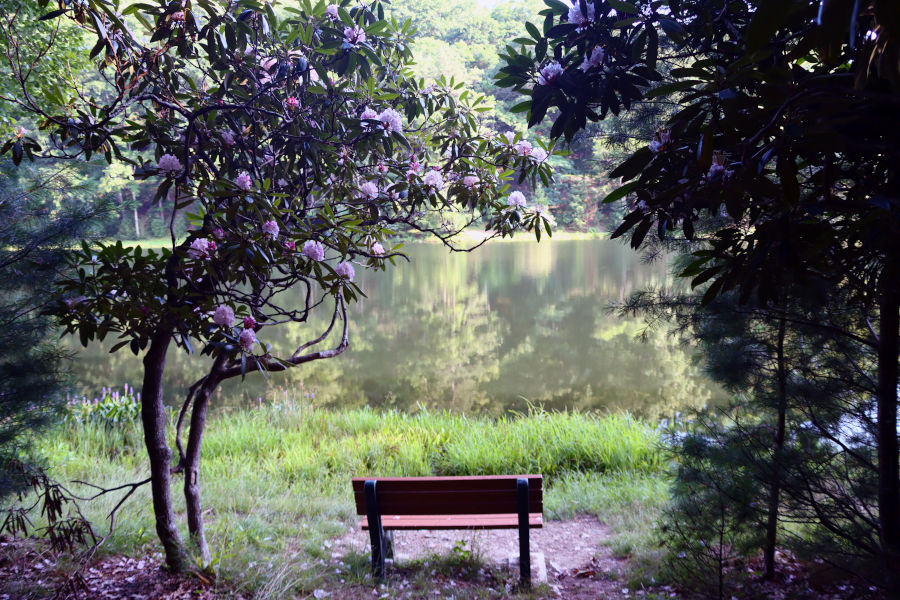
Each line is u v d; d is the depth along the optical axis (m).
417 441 6.93
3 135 6.54
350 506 5.23
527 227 3.56
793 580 3.48
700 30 1.81
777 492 3.32
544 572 3.87
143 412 3.35
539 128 36.88
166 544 3.40
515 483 3.67
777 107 1.37
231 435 7.10
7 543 3.74
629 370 12.02
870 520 3.12
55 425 4.11
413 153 3.67
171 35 2.76
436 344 14.89
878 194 1.51
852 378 3.35
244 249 2.67
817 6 1.27
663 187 1.71
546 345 14.64
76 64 6.84
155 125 3.05
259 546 4.02
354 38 3.13
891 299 2.62
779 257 1.61
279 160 3.56
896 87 1.11
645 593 3.52
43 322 3.70
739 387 3.67
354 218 3.09
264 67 3.35
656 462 5.99
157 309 2.78
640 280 25.62
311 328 17.12
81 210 3.73
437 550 4.45
